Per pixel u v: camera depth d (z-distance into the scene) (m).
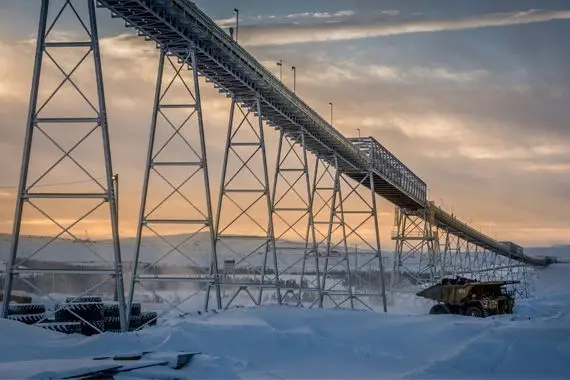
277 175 64.81
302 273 72.38
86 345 31.48
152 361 27.42
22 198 35.34
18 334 31.75
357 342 38.00
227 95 53.47
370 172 72.25
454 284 58.94
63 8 35.44
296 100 56.50
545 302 101.25
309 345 35.91
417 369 33.25
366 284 124.31
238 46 46.34
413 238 100.06
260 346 34.88
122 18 39.22
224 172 54.94
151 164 44.25
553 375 32.53
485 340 35.38
